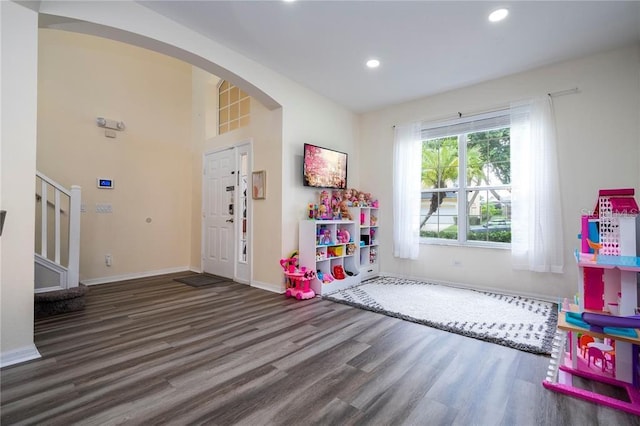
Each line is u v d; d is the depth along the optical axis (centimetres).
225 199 453
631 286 162
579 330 158
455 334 239
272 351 206
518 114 344
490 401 153
